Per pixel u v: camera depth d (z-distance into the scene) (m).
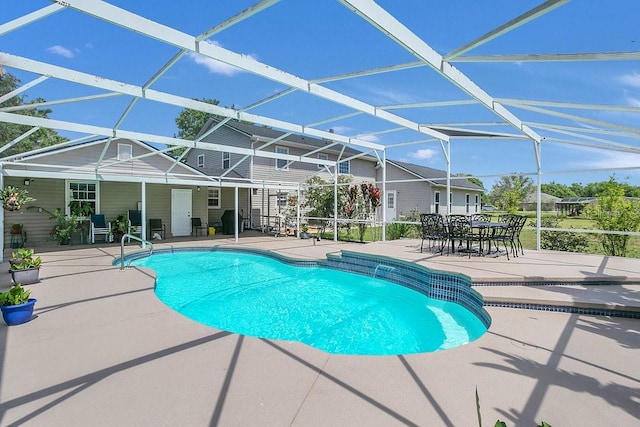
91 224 11.31
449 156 9.34
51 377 2.61
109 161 12.11
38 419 2.09
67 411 2.17
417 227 12.43
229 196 16.47
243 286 7.11
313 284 7.28
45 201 11.02
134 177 10.38
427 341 4.44
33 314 4.14
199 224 14.12
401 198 20.00
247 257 9.95
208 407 2.21
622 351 3.00
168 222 13.52
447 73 4.45
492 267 5.96
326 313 5.51
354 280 7.65
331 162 11.98
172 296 6.41
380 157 11.60
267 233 14.60
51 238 11.09
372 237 13.53
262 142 15.88
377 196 13.62
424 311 5.56
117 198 12.41
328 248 9.88
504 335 3.39
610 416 2.05
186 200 13.98
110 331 3.59
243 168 15.77
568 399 2.24
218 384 2.49
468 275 5.30
